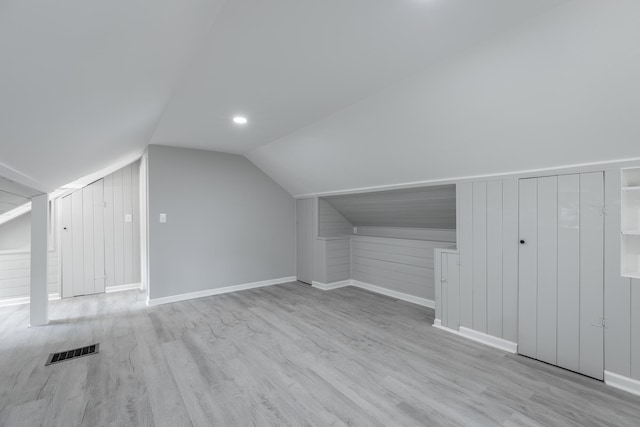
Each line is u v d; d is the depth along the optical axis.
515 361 2.61
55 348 2.86
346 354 2.73
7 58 0.91
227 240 4.85
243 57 1.97
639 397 2.08
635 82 1.69
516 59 1.85
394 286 4.61
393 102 2.59
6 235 4.53
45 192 3.40
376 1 1.45
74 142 2.21
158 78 1.89
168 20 1.25
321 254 5.12
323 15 1.55
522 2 1.47
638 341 2.13
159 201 4.25
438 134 2.73
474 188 3.03
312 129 3.48
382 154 3.37
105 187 4.84
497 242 2.87
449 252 3.26
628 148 2.06
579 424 1.82
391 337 3.10
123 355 2.72
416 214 4.39
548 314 2.55
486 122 2.38
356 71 2.17
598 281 2.29
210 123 3.34
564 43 1.66
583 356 2.37
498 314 2.88
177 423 1.85
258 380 2.32
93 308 4.05
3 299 4.18
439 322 3.38
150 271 4.17
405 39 1.79
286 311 3.92
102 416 1.91
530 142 2.38
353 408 1.99
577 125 2.07
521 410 1.96
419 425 1.83
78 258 4.64
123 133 2.70
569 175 2.42
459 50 1.90
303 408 1.99
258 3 1.45
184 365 2.54
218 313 3.84
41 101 1.33
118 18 1.02
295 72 2.19
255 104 2.79
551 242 2.53
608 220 2.24
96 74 1.35
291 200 5.63
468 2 1.47
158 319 3.63
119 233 4.94
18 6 0.70
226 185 4.84
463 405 2.01
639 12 1.40
